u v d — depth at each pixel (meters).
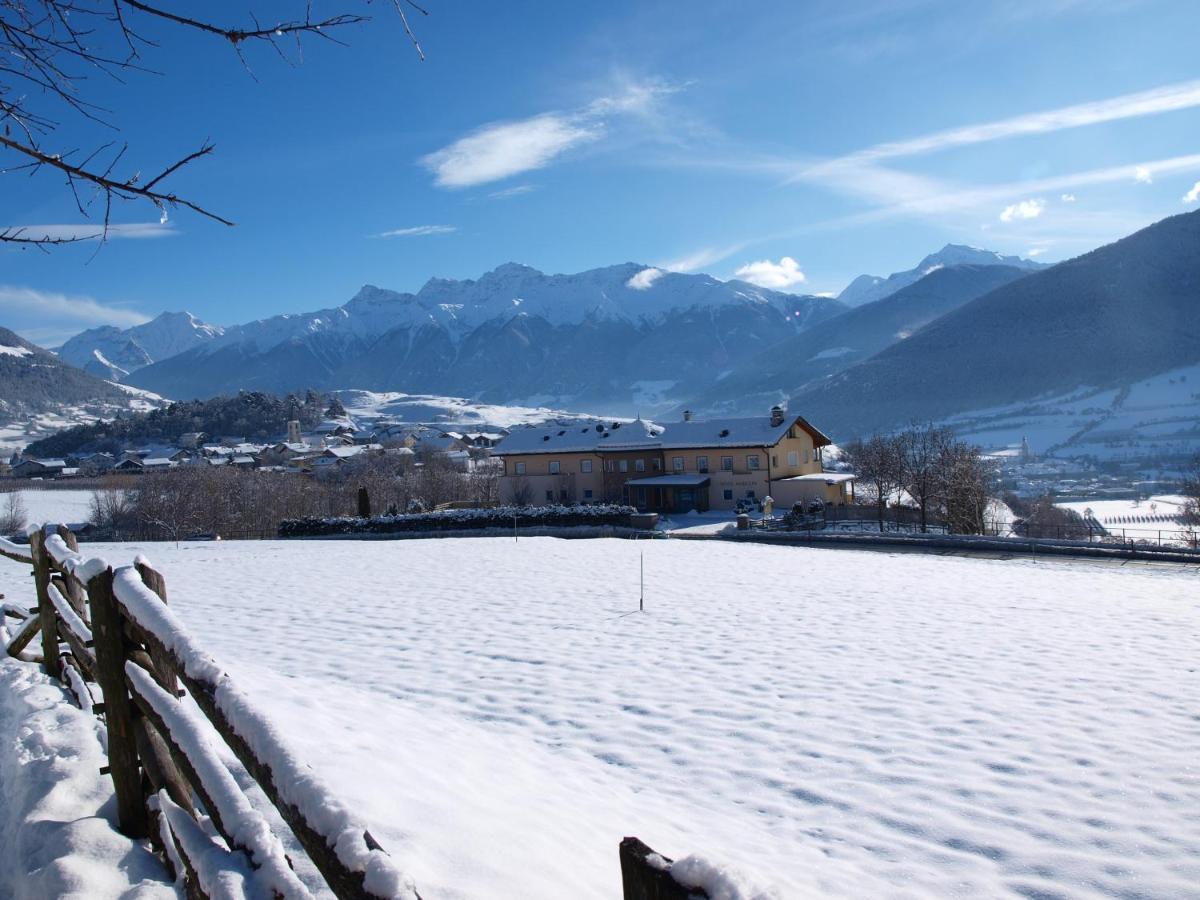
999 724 8.22
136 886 2.70
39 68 2.87
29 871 2.88
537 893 3.64
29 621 5.98
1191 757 7.19
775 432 54.12
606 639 12.49
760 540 37.84
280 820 3.55
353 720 6.89
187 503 58.78
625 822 5.56
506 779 6.01
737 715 8.62
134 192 2.98
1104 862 5.30
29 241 2.96
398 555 25.73
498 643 12.15
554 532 39.62
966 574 20.77
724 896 1.33
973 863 5.30
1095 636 12.55
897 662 10.91
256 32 2.87
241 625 13.65
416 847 3.85
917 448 55.25
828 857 5.39
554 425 62.38
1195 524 55.91
